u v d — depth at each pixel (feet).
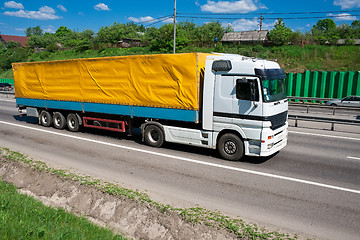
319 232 17.08
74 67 40.14
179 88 30.78
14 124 51.24
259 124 27.25
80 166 28.32
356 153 32.99
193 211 19.24
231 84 28.32
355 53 109.50
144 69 33.04
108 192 22.06
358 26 148.97
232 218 18.47
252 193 22.40
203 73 30.58
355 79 74.74
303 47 119.75
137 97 34.35
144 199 20.76
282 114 30.22
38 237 15.33
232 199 21.35
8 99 97.19
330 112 63.10
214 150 34.24
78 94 40.65
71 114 43.73
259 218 18.65
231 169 27.71
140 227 18.83
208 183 24.32
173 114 31.81
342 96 77.20
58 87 43.19
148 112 33.83
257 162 29.86
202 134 31.17
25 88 48.73
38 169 27.14
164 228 18.22
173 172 26.86
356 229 17.39
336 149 34.60
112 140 39.22
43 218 17.99
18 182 26.50
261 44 132.16
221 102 29.14
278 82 29.50
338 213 19.29
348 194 22.22
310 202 20.88
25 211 18.60
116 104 36.68
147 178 25.34
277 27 129.90
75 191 23.13
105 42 180.24
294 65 107.76
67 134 42.86
